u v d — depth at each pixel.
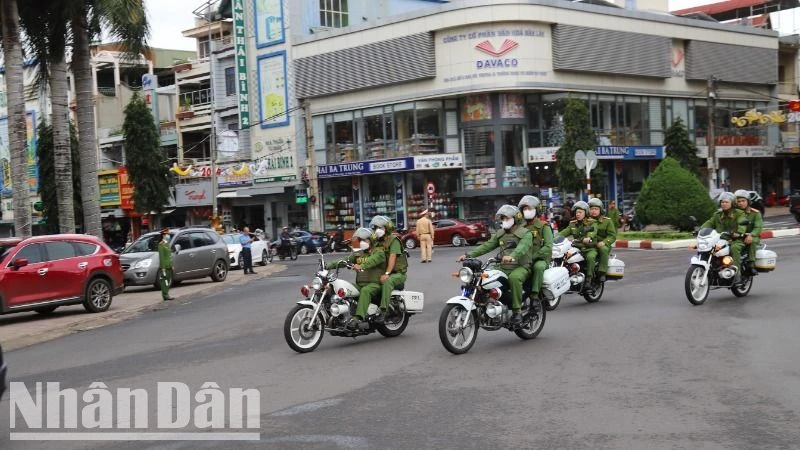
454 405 6.93
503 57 38.94
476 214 41.06
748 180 52.50
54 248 16.56
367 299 10.50
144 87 56.44
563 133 39.97
